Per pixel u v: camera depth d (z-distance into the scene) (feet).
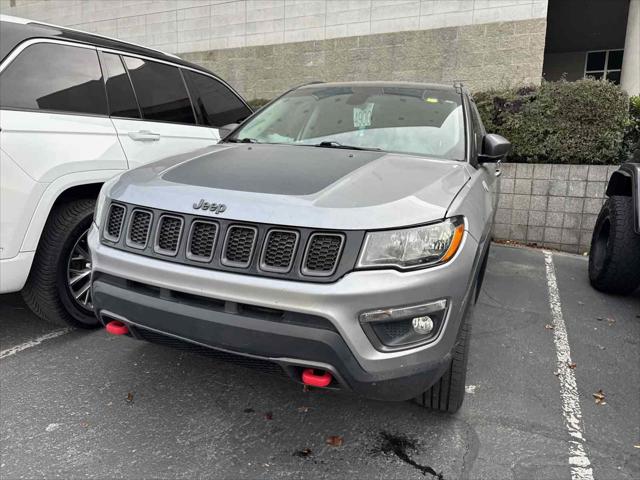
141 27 33.24
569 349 11.12
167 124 12.70
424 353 6.25
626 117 20.03
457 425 8.03
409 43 26.63
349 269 5.96
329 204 6.33
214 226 6.47
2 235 8.67
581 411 8.61
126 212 7.20
